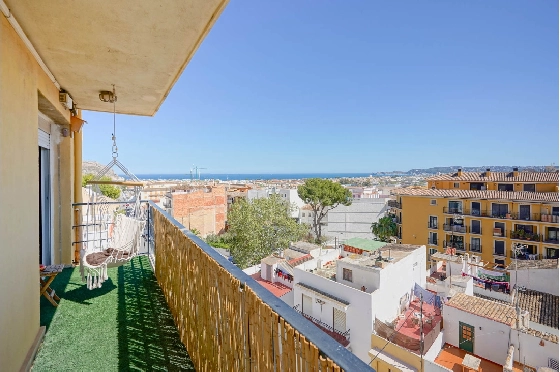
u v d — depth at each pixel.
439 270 18.78
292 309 1.13
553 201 22.45
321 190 37.53
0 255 1.63
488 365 10.12
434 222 28.17
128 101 4.34
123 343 2.48
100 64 2.97
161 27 2.24
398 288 12.67
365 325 11.11
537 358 9.41
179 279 2.69
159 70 3.14
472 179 28.66
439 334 11.09
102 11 2.02
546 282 13.84
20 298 1.95
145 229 4.88
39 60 2.73
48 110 3.64
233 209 24.50
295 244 21.84
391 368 9.75
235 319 1.52
